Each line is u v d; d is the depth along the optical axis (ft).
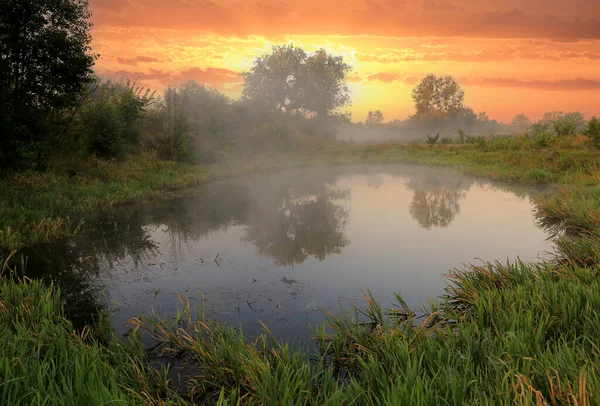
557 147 64.08
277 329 14.43
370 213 35.19
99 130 50.55
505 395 8.36
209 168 62.23
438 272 20.30
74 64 40.01
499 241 25.80
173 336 13.44
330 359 12.48
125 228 29.37
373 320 14.87
